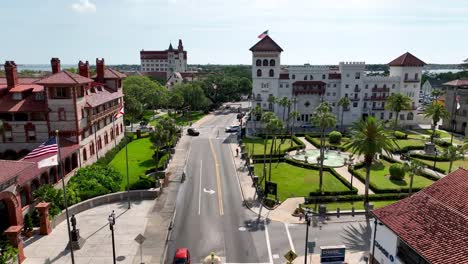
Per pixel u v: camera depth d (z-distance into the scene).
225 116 132.75
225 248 36.38
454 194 27.64
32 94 56.56
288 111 98.69
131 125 103.25
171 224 41.53
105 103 69.38
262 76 104.81
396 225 27.33
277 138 90.56
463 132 99.12
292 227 41.06
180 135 92.75
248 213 44.94
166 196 50.44
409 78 108.19
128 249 35.62
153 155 71.62
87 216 43.09
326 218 43.41
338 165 65.94
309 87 106.50
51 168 48.78
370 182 54.59
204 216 44.00
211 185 55.38
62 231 38.75
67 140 55.38
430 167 64.75
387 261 28.97
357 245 36.97
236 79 168.38
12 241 31.81
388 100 98.56
